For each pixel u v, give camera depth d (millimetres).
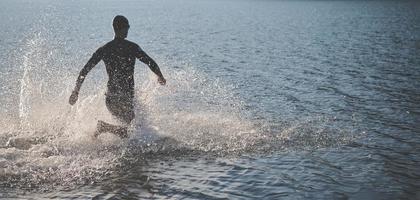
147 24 54031
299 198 5707
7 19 52938
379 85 14805
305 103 12148
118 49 7816
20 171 6391
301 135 8648
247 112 10844
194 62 21672
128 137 7809
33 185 6000
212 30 44281
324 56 23328
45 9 85375
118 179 6277
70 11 84250
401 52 24531
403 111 11031
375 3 123125
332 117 10383
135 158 7105
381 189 6031
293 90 14188
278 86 14922
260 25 51406
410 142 8297
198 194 5820
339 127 9391
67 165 6703
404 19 57594
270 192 5895
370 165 6980
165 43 31562
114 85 7766
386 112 10930
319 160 7191
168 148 7578
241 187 6066
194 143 7883
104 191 5867
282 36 36812
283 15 75125
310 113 10836
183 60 22438
